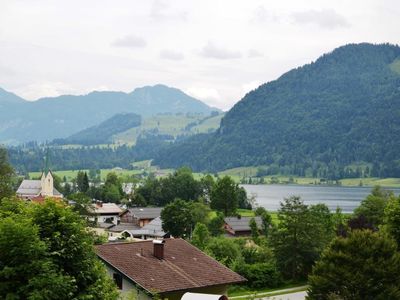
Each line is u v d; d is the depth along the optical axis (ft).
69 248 83.25
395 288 135.33
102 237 238.68
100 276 85.97
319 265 145.48
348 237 146.82
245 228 416.67
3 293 74.49
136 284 123.65
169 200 627.05
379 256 141.28
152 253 141.18
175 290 124.67
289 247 234.58
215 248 244.22
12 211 88.33
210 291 132.36
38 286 74.49
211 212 483.92
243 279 138.00
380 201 326.03
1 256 76.02
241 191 634.02
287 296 199.21
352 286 138.51
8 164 293.43
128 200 638.53
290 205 240.94
